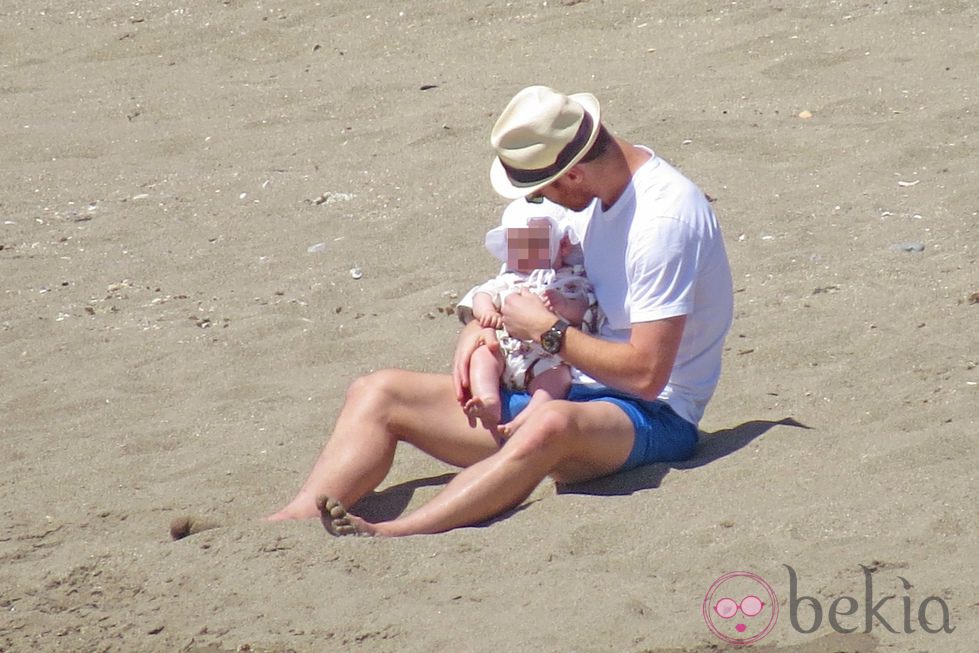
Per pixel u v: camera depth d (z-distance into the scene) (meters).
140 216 28.92
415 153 31.25
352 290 24.58
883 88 32.00
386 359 21.56
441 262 25.52
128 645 13.91
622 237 15.95
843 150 28.91
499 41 38.38
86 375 21.80
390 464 16.62
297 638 13.61
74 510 17.05
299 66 38.34
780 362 20.06
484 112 33.22
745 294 22.81
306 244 26.88
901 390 18.48
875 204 26.12
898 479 15.55
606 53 36.62
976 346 19.69
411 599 14.12
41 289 25.53
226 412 20.08
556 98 15.55
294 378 21.22
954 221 24.86
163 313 24.09
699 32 37.06
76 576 15.20
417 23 40.16
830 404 18.39
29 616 14.48
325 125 33.81
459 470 17.88
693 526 14.85
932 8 36.38
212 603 14.42
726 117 31.38
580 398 16.61
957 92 31.22
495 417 16.14
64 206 29.83
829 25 36.28
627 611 13.38
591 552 14.68
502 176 16.23
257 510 16.91
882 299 21.94
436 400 16.78
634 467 16.41
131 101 36.56
